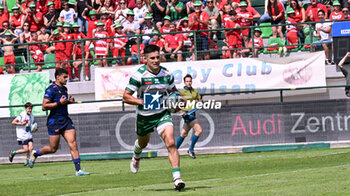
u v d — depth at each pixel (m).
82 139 54.12
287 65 59.12
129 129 53.38
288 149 51.44
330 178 26.66
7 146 55.59
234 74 59.62
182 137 47.03
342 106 51.38
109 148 53.66
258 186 24.94
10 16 77.19
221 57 60.97
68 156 54.09
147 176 34.28
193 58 61.00
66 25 68.19
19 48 66.12
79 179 34.66
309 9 64.56
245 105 52.31
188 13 66.69
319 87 52.91
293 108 51.91
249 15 63.38
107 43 63.22
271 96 56.50
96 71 61.22
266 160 40.97
